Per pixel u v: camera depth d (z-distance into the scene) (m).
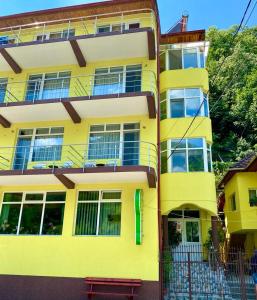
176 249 16.58
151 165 14.09
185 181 15.69
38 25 18.48
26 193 14.77
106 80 16.48
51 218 14.03
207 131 16.62
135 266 12.41
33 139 15.94
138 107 14.70
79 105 14.73
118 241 12.91
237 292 12.26
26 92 17.11
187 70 18.03
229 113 35.62
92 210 13.82
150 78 15.72
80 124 15.63
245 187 19.09
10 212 14.54
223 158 34.03
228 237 21.36
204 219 17.31
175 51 19.00
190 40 19.30
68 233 13.42
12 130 16.19
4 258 13.50
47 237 13.57
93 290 12.32
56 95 16.70
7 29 18.73
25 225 14.12
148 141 14.52
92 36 15.61
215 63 34.94
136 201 12.92
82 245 13.12
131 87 15.98
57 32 18.27
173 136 16.73
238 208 19.14
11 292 12.91
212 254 14.24
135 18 17.45
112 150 14.93
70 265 12.91
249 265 12.74
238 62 34.78
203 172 15.73
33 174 13.45
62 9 17.58
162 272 12.63
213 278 12.92
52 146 15.60
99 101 14.35
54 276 12.86
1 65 17.53
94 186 14.17
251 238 20.11
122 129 15.19
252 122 33.75
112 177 13.38
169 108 17.44
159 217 13.77
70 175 13.32
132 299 11.88
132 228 13.03
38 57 16.91
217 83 34.94
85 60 16.77
